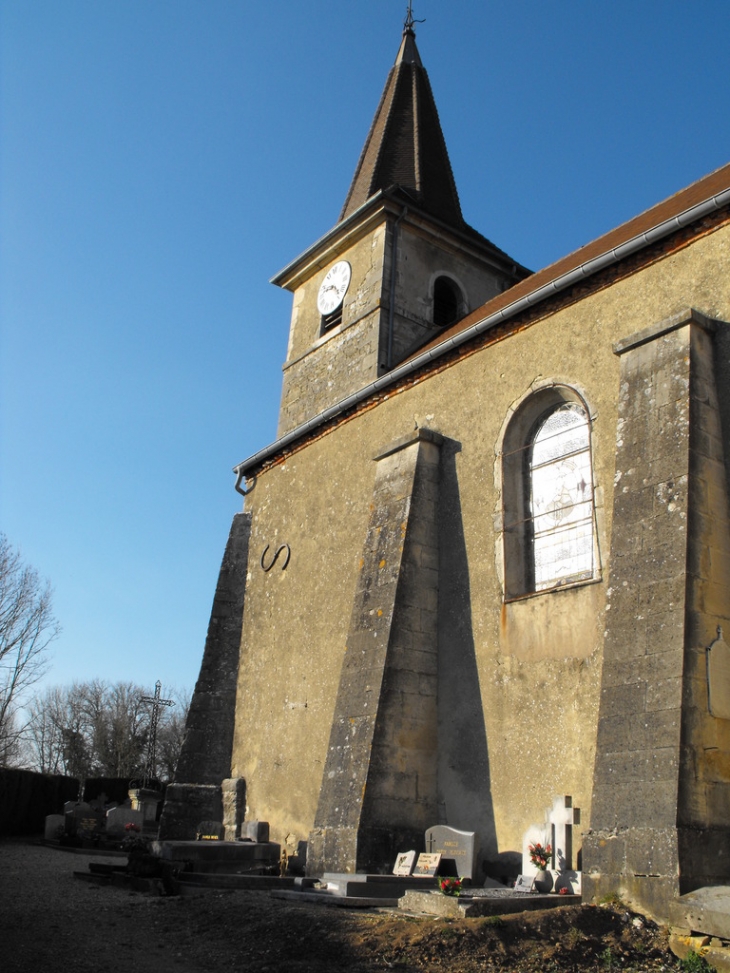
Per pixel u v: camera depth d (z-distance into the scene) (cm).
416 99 2030
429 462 1160
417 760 1023
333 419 1418
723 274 891
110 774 5019
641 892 689
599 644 891
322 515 1392
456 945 635
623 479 861
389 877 862
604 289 1010
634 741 744
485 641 1027
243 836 1313
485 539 1069
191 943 707
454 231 1758
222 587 1553
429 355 1212
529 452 1076
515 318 1110
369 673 1055
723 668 759
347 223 1752
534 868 873
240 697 1467
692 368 845
